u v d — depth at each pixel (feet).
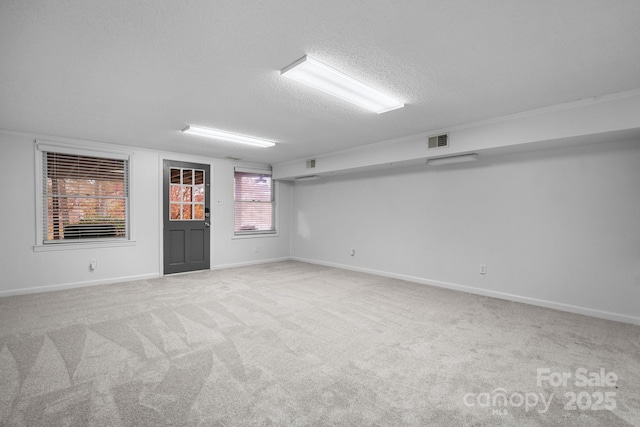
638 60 6.92
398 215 16.76
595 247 10.88
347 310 11.34
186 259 18.06
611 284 10.57
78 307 11.46
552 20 5.46
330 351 8.07
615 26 5.63
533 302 12.17
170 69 7.39
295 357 7.73
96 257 14.99
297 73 7.43
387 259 17.29
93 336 8.84
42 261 13.64
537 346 8.41
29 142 13.30
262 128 12.60
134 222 16.08
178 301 12.31
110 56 6.75
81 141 14.48
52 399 5.92
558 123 9.84
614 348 8.29
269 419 5.43
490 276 13.34
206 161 18.84
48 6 5.02
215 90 8.64
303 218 22.50
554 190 11.71
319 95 9.01
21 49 6.41
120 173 15.80
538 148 11.56
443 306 11.88
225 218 19.74
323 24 5.62
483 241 13.57
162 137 14.02
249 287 14.66
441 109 10.24
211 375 6.84
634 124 8.58
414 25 5.64
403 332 9.34
